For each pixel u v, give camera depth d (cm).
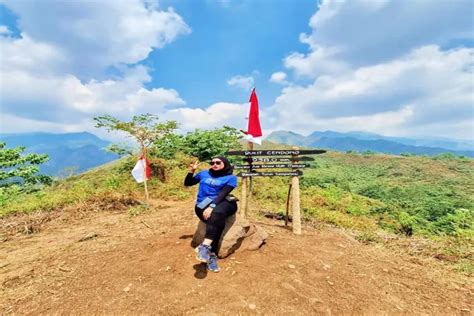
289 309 327
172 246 458
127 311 319
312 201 1350
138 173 862
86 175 2050
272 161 600
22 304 349
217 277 374
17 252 527
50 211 805
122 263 417
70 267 432
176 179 1270
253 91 598
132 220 710
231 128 1805
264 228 593
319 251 486
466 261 523
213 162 407
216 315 312
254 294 345
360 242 628
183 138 1734
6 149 1598
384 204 1656
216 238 390
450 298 387
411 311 351
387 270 452
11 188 1343
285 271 397
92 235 590
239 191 1223
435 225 1234
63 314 322
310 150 581
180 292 346
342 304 348
